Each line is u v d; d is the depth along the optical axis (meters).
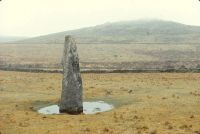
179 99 27.00
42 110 24.11
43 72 51.81
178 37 137.50
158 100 26.70
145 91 31.75
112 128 18.64
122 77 43.78
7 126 19.28
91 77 44.19
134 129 18.38
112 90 32.56
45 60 82.06
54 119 21.00
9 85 36.53
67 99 23.20
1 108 24.30
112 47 115.38
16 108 24.36
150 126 19.00
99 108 24.48
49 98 28.47
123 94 30.06
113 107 24.81
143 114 21.92
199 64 69.69
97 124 19.59
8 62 76.12
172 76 44.00
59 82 39.19
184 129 18.36
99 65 70.75
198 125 19.17
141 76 44.66
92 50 107.62
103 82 38.84
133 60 82.69
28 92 31.89
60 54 97.81
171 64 71.19
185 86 34.78
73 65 23.39
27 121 20.47
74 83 23.20
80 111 23.19
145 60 82.44
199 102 25.77
